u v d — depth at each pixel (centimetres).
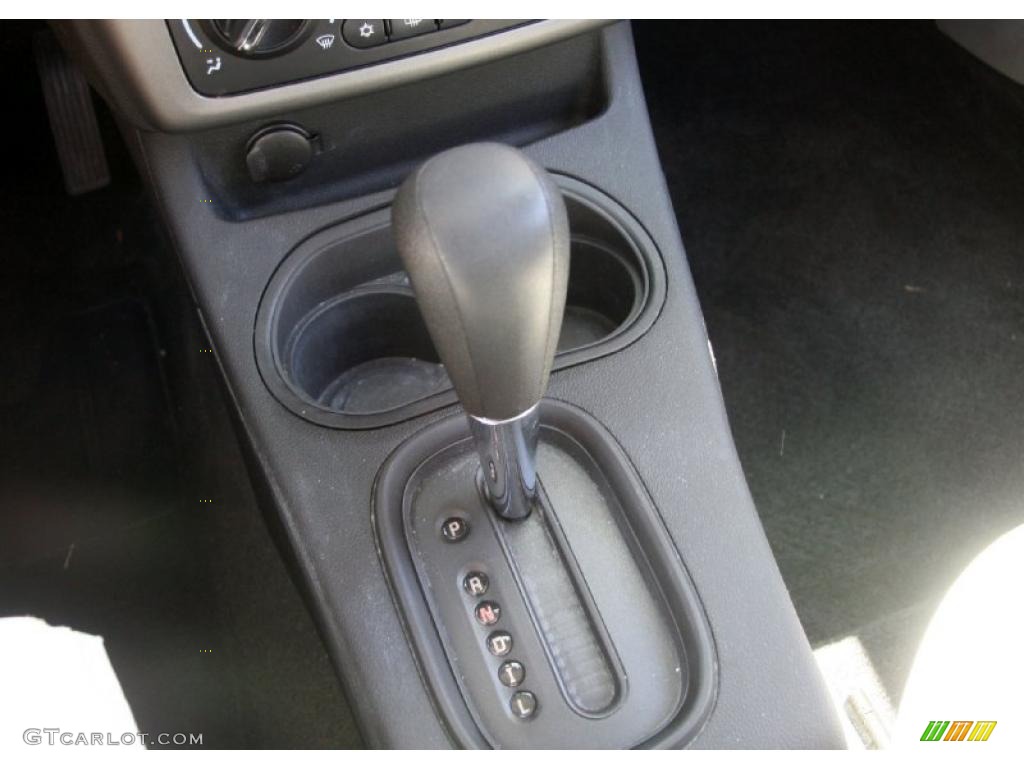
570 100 91
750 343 144
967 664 86
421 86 84
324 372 95
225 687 120
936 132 162
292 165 84
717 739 70
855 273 149
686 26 177
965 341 142
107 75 71
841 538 128
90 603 125
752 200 157
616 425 79
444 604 75
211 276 84
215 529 131
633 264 88
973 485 132
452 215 49
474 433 66
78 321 149
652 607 75
